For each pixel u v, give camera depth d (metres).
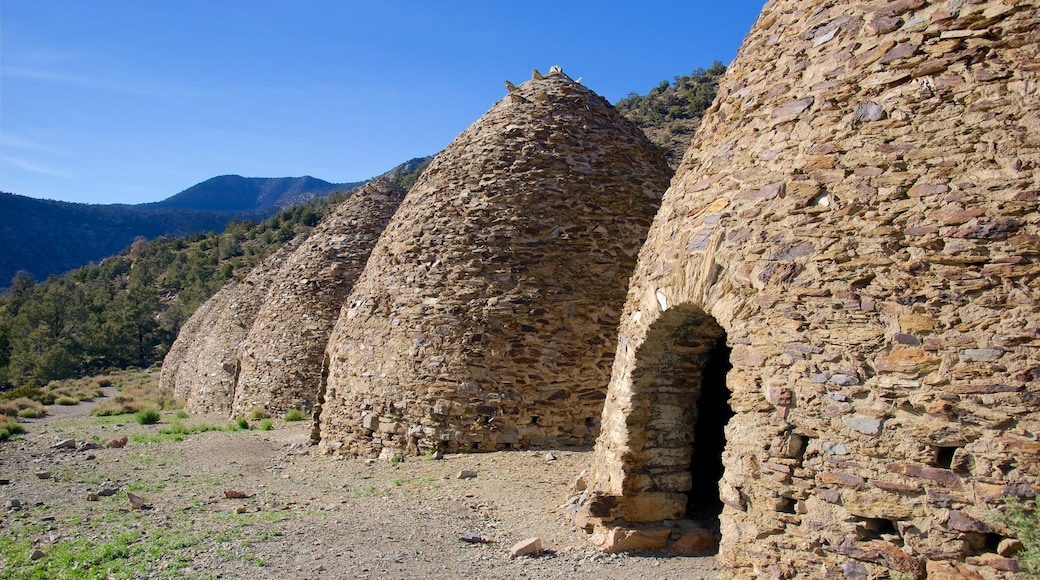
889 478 4.36
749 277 5.22
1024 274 4.12
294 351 18.81
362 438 11.64
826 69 5.22
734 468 5.18
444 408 10.46
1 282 144.25
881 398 4.45
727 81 6.43
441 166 12.34
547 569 5.94
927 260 4.41
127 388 42.84
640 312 6.59
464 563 6.18
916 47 4.75
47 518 8.48
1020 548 3.91
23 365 53.56
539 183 11.13
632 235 11.11
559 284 10.59
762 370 5.04
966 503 4.09
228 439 15.07
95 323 62.88
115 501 9.45
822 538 4.58
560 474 9.07
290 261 20.66
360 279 13.54
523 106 12.02
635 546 6.35
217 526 7.71
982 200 4.30
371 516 7.87
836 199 4.86
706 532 6.41
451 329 10.63
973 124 4.43
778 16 5.95
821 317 4.76
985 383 4.11
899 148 4.66
